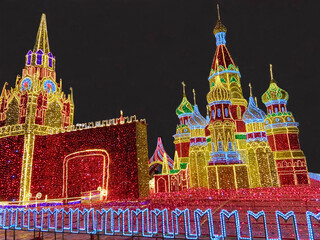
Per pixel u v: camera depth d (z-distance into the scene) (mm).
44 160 25859
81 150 24203
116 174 21922
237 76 40031
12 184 24688
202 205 19062
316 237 10203
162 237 9062
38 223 15516
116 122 24078
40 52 31062
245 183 27750
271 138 34969
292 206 17141
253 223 13164
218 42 42469
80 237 11984
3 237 12617
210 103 32375
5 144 26172
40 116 27000
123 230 9703
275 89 36875
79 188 24109
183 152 42938
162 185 32844
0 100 28812
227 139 30047
